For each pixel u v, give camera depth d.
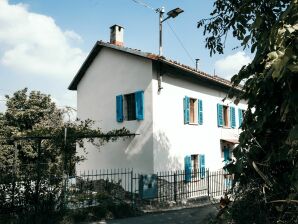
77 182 12.02
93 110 16.31
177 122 14.55
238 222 2.93
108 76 15.68
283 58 2.21
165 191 13.41
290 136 2.26
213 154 16.67
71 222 9.16
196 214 10.15
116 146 14.86
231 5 4.59
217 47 4.80
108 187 12.23
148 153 13.36
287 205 2.55
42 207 8.88
